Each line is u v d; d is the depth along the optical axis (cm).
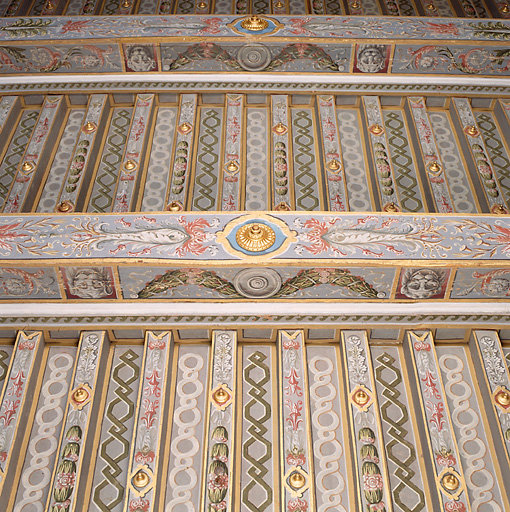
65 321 520
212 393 488
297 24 725
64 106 705
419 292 521
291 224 535
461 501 438
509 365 513
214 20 729
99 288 516
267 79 711
